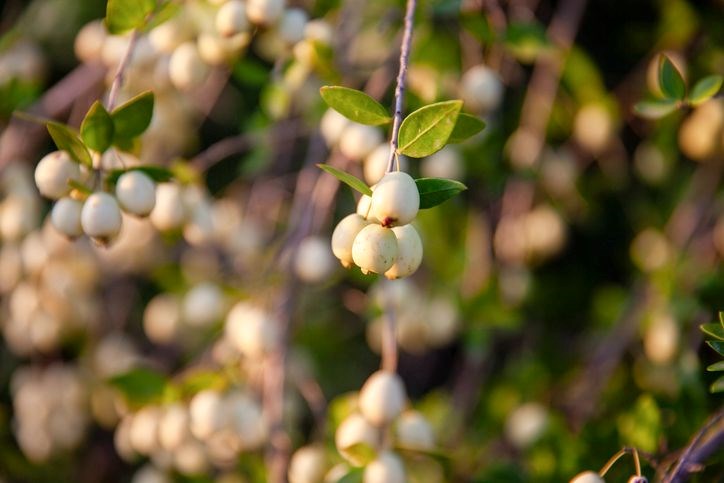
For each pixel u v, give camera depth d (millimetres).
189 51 542
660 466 506
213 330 602
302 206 583
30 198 613
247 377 567
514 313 626
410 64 564
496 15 556
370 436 513
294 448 615
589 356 635
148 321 650
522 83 648
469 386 649
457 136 458
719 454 486
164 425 554
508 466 561
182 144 640
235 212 642
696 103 502
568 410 614
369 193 428
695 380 555
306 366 626
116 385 549
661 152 636
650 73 613
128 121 477
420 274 632
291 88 557
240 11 512
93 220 467
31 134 608
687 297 598
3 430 648
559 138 647
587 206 650
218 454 571
